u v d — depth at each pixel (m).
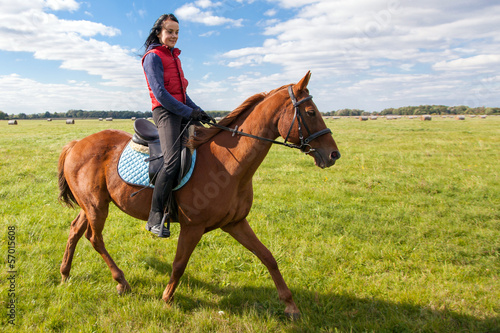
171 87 3.23
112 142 3.72
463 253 4.55
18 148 14.54
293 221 5.72
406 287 3.68
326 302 3.45
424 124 32.00
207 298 3.54
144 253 4.57
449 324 3.00
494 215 5.91
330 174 9.55
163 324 3.04
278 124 3.06
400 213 6.07
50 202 6.59
